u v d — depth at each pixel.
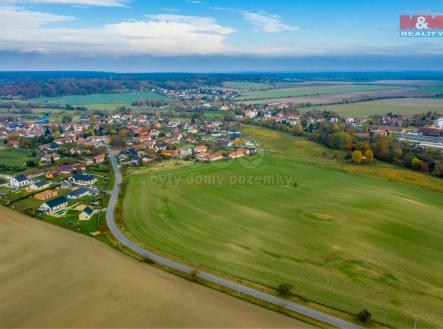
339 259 76.06
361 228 92.38
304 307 59.06
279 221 96.31
